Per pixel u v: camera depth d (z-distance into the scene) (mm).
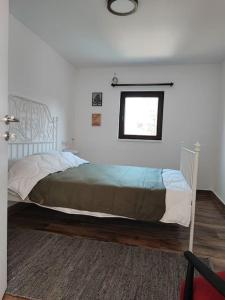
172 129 3967
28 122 2818
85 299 1301
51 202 2074
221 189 3375
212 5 2104
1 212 1186
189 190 1947
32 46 2811
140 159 4125
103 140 4250
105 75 4156
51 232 2182
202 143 3877
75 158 3275
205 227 2418
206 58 3514
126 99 4148
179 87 3895
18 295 1317
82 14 2338
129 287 1416
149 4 2102
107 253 1817
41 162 2447
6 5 1139
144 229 2330
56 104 3549
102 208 1996
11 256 1725
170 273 1574
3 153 1170
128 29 2613
